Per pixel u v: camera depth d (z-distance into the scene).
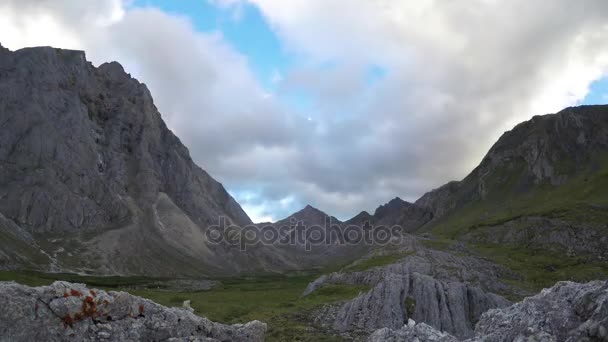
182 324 20.44
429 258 125.44
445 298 75.00
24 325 16.08
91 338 17.53
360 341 62.44
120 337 18.31
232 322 79.25
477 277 107.75
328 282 119.88
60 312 16.91
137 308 19.27
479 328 22.61
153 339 19.30
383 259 133.00
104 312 18.09
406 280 79.25
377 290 78.19
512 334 19.83
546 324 19.16
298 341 62.03
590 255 149.75
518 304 21.80
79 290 17.70
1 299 15.83
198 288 185.50
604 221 172.25
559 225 178.00
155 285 198.00
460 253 145.88
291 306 94.88
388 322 70.12
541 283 113.94
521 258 150.75
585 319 18.64
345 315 75.81
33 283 139.62
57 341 16.62
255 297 122.56
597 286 19.44
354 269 127.75
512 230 190.50
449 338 22.50
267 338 64.00
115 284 194.50
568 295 20.02
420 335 22.84
